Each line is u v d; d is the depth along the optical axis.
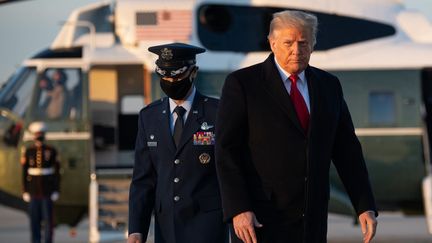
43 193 15.02
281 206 5.17
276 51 5.17
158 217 6.25
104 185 15.61
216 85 15.64
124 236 15.25
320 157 5.22
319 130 5.22
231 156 5.19
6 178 15.81
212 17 15.81
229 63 15.69
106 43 16.02
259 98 5.20
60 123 15.70
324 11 16.05
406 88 16.06
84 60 15.81
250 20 15.84
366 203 5.36
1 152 15.80
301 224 5.18
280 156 5.16
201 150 6.18
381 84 16.06
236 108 5.20
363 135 16.08
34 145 15.12
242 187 5.14
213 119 6.23
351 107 16.03
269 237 5.18
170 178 6.18
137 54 15.81
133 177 6.29
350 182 5.43
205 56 15.66
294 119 5.18
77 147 15.72
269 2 15.80
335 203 16.03
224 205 5.14
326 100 5.30
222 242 6.21
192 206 6.15
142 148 6.27
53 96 15.80
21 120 15.76
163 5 15.82
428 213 16.00
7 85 16.06
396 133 16.09
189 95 6.26
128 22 15.92
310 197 5.18
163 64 6.05
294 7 15.84
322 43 16.08
